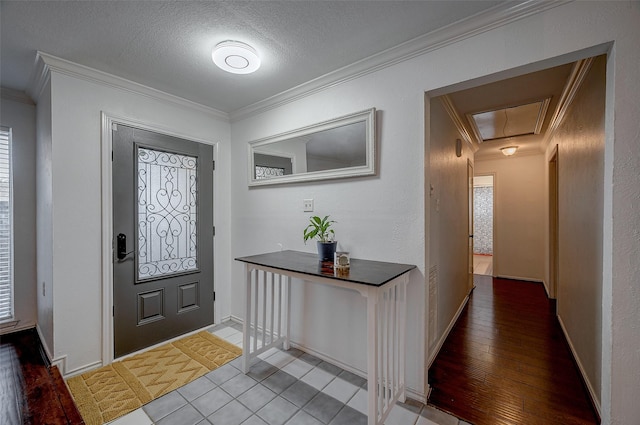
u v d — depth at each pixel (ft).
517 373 6.82
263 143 8.86
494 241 16.92
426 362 5.94
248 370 6.85
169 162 8.54
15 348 7.73
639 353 3.99
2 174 8.50
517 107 9.12
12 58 6.40
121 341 7.49
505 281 15.97
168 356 7.55
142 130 7.91
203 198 9.34
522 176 16.11
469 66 5.27
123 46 5.95
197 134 9.15
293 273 5.83
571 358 7.50
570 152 8.18
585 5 4.28
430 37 5.55
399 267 5.85
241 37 5.65
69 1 4.63
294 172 7.97
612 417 4.13
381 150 6.40
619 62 4.05
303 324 7.89
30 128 8.77
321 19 5.13
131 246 7.67
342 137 6.95
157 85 7.73
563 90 7.90
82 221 6.86
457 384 6.40
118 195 7.45
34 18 5.04
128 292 7.62
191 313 9.02
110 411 5.50
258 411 5.55
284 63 6.61
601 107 5.49
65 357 6.59
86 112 6.92
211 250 9.58
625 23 4.04
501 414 5.46
